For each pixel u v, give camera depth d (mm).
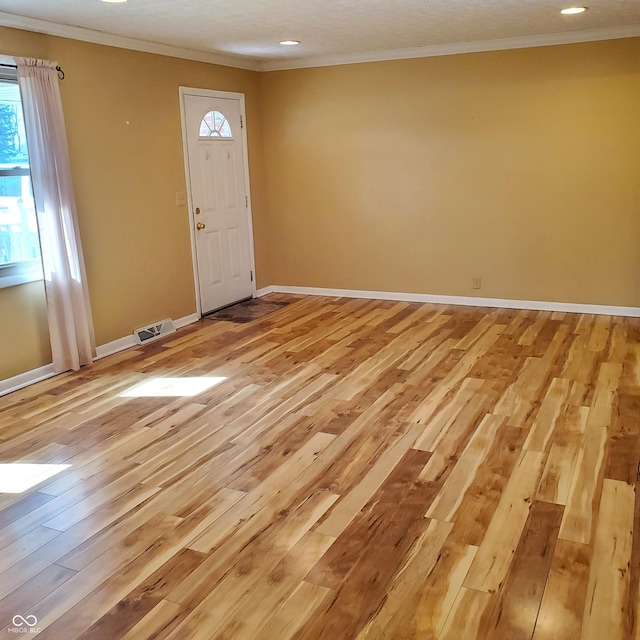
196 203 5863
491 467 3047
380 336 5266
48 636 2061
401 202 6277
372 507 2746
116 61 4848
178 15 4113
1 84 4062
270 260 7031
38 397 4117
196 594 2238
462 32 5062
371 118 6199
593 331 5176
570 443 3260
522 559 2365
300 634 2035
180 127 5566
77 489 2975
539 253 5836
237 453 3279
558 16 4551
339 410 3770
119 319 5113
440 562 2365
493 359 4574
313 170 6594
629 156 5344
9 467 3199
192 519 2701
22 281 4254
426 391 4016
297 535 2564
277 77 6504
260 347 5078
